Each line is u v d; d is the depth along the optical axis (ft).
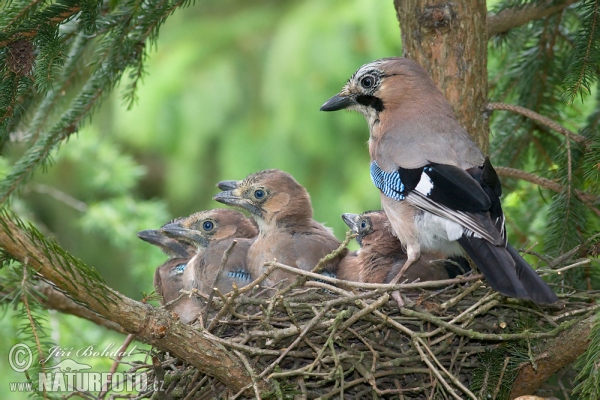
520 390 30.68
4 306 33.32
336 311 29.78
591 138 33.24
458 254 32.96
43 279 25.02
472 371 30.04
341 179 54.03
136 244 45.19
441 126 33.19
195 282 37.88
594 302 30.73
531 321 29.53
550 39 36.70
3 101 27.68
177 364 30.81
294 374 27.53
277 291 30.09
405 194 32.22
